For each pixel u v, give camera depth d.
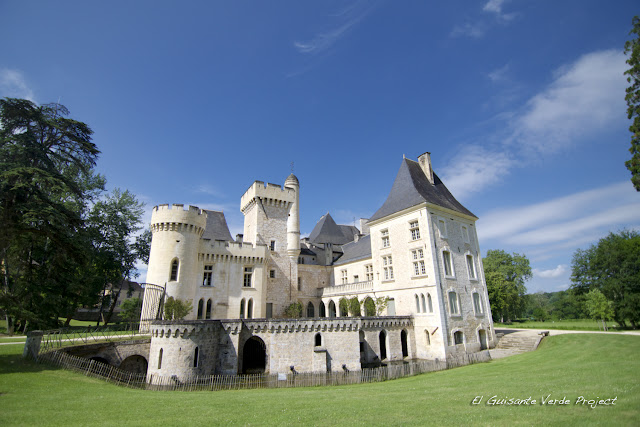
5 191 23.75
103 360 24.84
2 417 10.76
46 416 11.09
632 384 12.33
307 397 15.75
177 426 9.92
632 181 26.59
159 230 35.53
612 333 32.94
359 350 30.66
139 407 12.99
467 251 38.56
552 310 114.75
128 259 47.69
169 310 30.70
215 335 27.03
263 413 11.70
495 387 14.75
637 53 26.38
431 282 32.94
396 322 33.66
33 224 27.53
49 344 22.59
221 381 24.53
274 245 45.44
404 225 36.94
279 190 46.84
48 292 32.38
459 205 41.03
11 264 31.52
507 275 72.88
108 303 47.56
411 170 39.47
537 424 8.42
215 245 39.12
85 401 13.70
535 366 21.38
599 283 52.50
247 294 39.91
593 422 8.25
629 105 27.61
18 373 17.09
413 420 9.75
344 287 45.28
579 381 14.04
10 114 25.97
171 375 24.02
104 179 44.56
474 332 34.72
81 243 29.47
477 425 8.78
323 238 56.59
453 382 18.28
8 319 31.50
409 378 23.70
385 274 39.06
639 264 46.03
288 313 41.97
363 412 11.31
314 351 28.67
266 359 28.25
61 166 30.19
